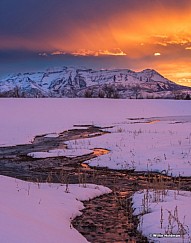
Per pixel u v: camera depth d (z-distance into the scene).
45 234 6.68
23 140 29.72
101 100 77.25
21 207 8.35
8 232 5.95
